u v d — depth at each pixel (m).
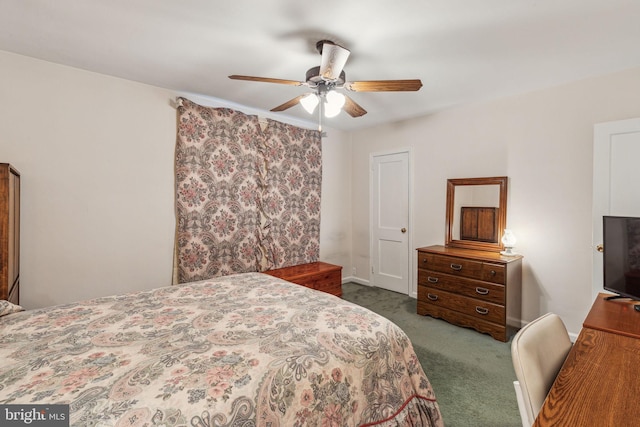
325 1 1.56
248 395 0.99
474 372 2.20
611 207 2.32
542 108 2.80
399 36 1.89
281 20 1.73
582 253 2.62
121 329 1.40
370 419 1.26
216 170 3.09
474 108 3.26
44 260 2.28
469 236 3.29
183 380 1.01
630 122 2.23
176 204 2.91
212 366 1.09
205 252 3.04
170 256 2.90
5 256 1.68
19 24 1.78
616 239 1.81
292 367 1.12
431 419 1.47
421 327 2.98
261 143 3.43
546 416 0.75
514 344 0.97
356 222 4.62
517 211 2.97
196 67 2.37
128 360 1.12
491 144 3.13
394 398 1.36
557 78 2.56
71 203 2.38
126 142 2.63
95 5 1.60
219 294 1.92
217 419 0.90
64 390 0.94
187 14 1.68
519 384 0.93
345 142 4.57
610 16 1.68
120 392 0.93
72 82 2.37
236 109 3.34
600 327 1.39
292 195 3.77
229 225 3.20
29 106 2.21
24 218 2.19
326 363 1.20
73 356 1.15
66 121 2.35
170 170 2.88
